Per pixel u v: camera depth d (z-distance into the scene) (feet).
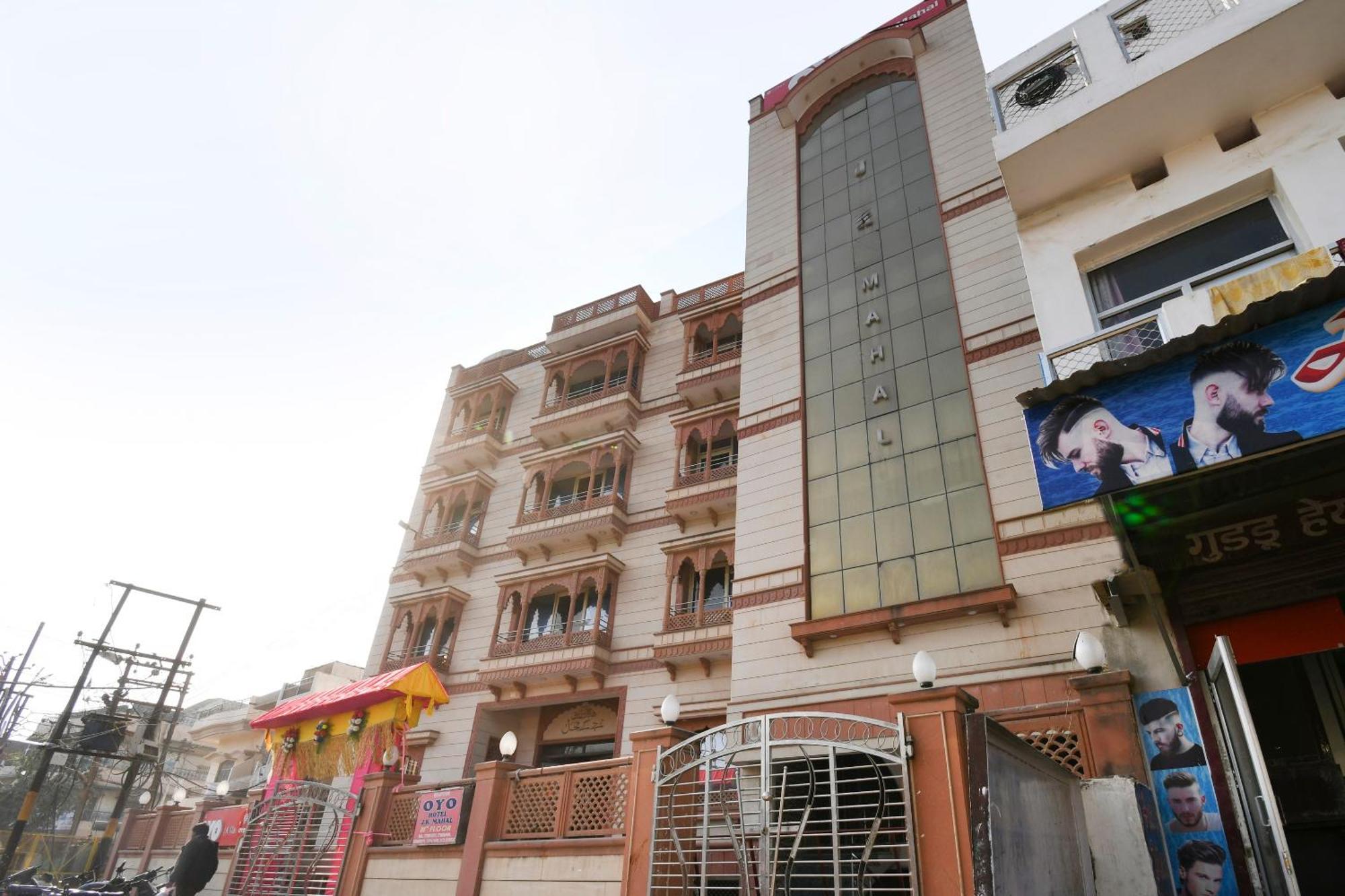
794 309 55.83
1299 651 26.50
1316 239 25.85
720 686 56.49
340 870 37.27
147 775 79.05
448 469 86.28
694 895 25.77
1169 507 24.66
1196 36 28.81
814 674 41.04
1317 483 23.84
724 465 68.33
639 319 81.66
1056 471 21.80
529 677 63.87
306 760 43.68
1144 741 28.71
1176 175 30.89
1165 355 20.94
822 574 43.96
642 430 75.05
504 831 33.83
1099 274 32.37
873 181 57.62
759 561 46.93
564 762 63.41
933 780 21.84
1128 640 31.58
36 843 98.58
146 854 63.77
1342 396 17.97
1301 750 26.58
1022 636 35.81
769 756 24.25
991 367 44.19
